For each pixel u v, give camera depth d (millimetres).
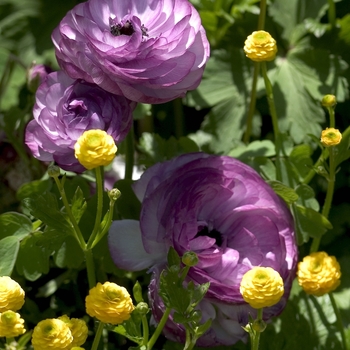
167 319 1032
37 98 1059
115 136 1034
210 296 1027
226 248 1044
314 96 1229
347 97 1229
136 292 1008
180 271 1030
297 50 1247
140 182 1069
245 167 1058
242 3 1244
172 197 1042
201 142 1230
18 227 1076
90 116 1037
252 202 1061
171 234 1031
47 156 1055
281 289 972
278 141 1137
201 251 1037
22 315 1148
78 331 980
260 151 1145
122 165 1226
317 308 1135
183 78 1039
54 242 1045
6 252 1067
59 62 1048
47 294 1158
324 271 1043
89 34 1040
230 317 1046
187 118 1305
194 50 1052
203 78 1241
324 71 1235
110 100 1039
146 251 1049
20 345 1050
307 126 1227
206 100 1239
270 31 1253
